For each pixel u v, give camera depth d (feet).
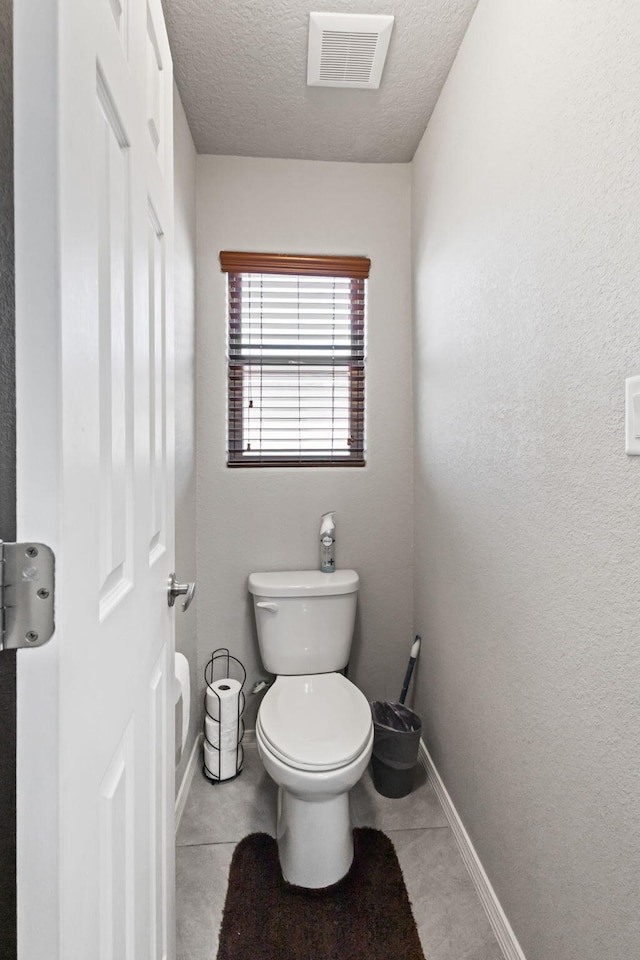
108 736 1.91
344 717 5.13
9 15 1.66
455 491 5.41
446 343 5.67
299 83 5.60
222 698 6.22
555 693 3.42
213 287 6.93
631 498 2.67
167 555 3.32
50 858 1.40
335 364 7.22
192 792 6.00
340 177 7.13
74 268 1.47
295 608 6.43
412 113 6.13
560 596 3.36
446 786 5.68
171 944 3.33
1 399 1.71
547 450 3.50
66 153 1.40
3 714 1.84
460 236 5.18
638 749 2.63
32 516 1.38
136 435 2.40
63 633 1.42
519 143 3.84
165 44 3.34
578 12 3.03
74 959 1.51
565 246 3.23
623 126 2.66
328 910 4.43
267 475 7.08
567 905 3.26
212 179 6.92
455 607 5.41
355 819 5.54
